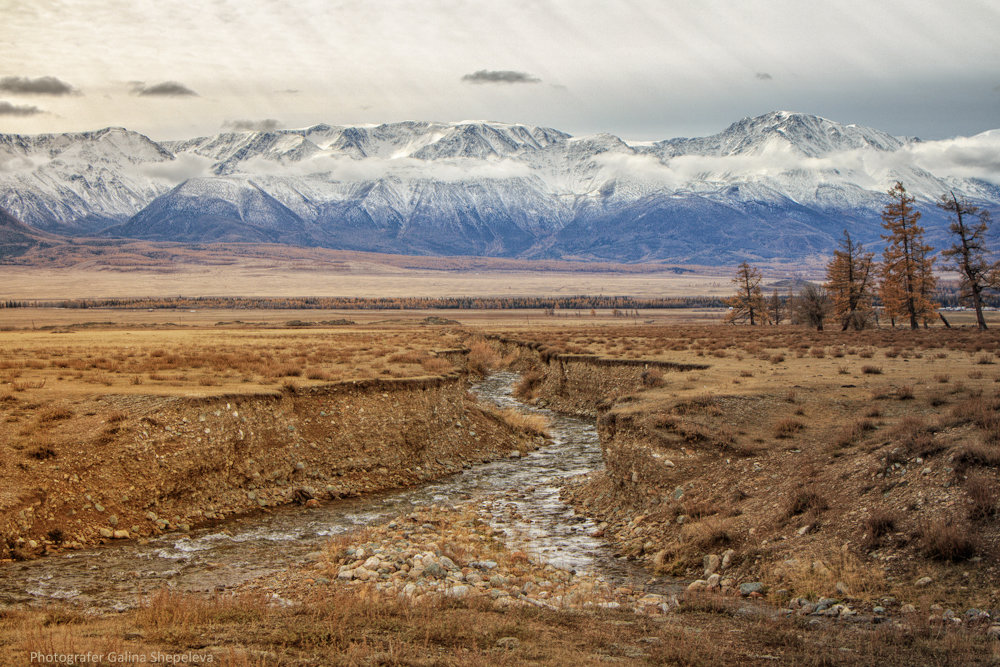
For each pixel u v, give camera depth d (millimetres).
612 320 196000
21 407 26953
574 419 46781
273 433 29203
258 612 14125
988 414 20297
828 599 15117
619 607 15320
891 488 18453
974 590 14336
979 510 16125
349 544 20828
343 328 136000
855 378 35781
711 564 18203
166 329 122375
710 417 28609
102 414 26422
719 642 12812
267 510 25844
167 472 24750
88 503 22219
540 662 11453
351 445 31156
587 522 24438
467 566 18766
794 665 11688
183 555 20375
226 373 37688
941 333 68625
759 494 21344
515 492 29125
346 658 11320
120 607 15883
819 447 23562
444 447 34625
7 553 19516
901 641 12602
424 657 11523
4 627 13148
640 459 25969
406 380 36562
